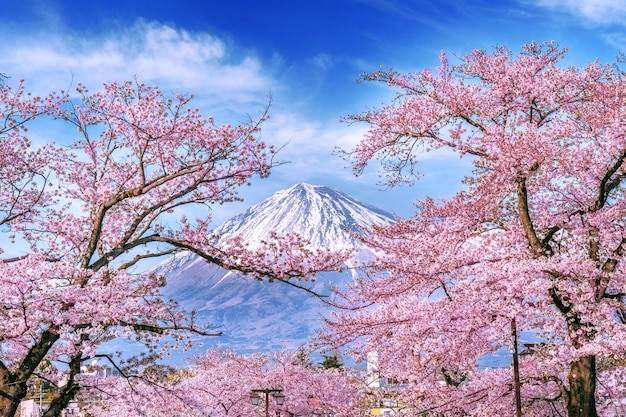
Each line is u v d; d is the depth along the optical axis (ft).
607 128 47.37
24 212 46.70
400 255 53.78
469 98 53.42
